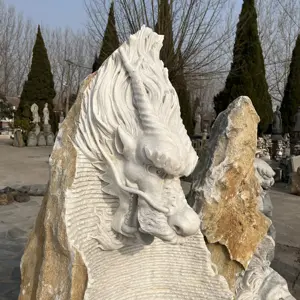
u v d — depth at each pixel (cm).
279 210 573
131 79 123
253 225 201
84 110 124
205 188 187
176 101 127
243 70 1360
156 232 116
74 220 119
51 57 2902
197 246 163
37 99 2142
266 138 1338
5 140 1920
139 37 128
